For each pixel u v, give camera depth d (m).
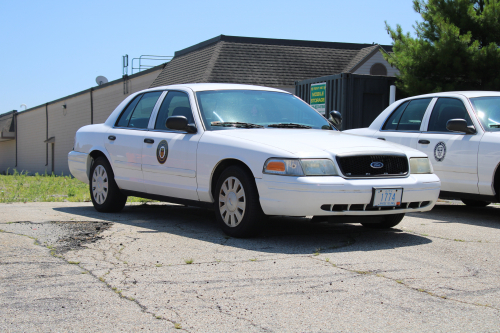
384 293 3.33
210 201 5.44
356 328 2.75
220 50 21.95
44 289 3.36
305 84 15.11
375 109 13.80
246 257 4.27
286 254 4.40
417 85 13.32
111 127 6.98
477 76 13.15
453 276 3.75
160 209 7.43
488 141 6.43
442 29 13.27
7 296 3.22
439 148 6.97
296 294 3.30
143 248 4.57
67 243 4.75
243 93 6.15
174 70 24.20
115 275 3.69
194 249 4.56
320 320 2.86
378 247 4.73
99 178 6.96
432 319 2.89
